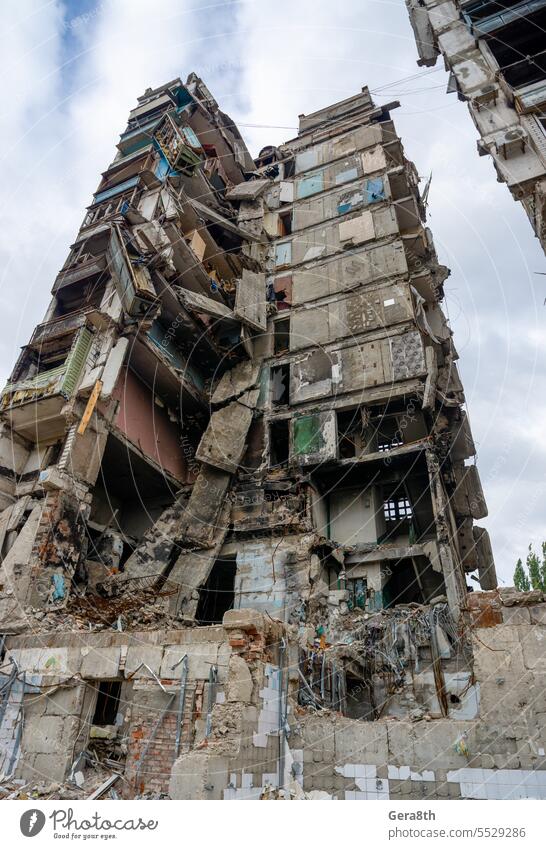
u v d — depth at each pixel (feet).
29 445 65.41
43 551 52.08
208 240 89.25
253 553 65.10
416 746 27.12
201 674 31.48
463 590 62.90
